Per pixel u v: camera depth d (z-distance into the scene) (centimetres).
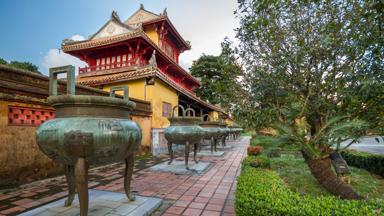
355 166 664
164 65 1470
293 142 371
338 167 414
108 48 1294
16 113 454
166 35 1639
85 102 255
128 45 1202
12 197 379
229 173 580
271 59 365
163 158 841
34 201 360
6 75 433
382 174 535
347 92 310
